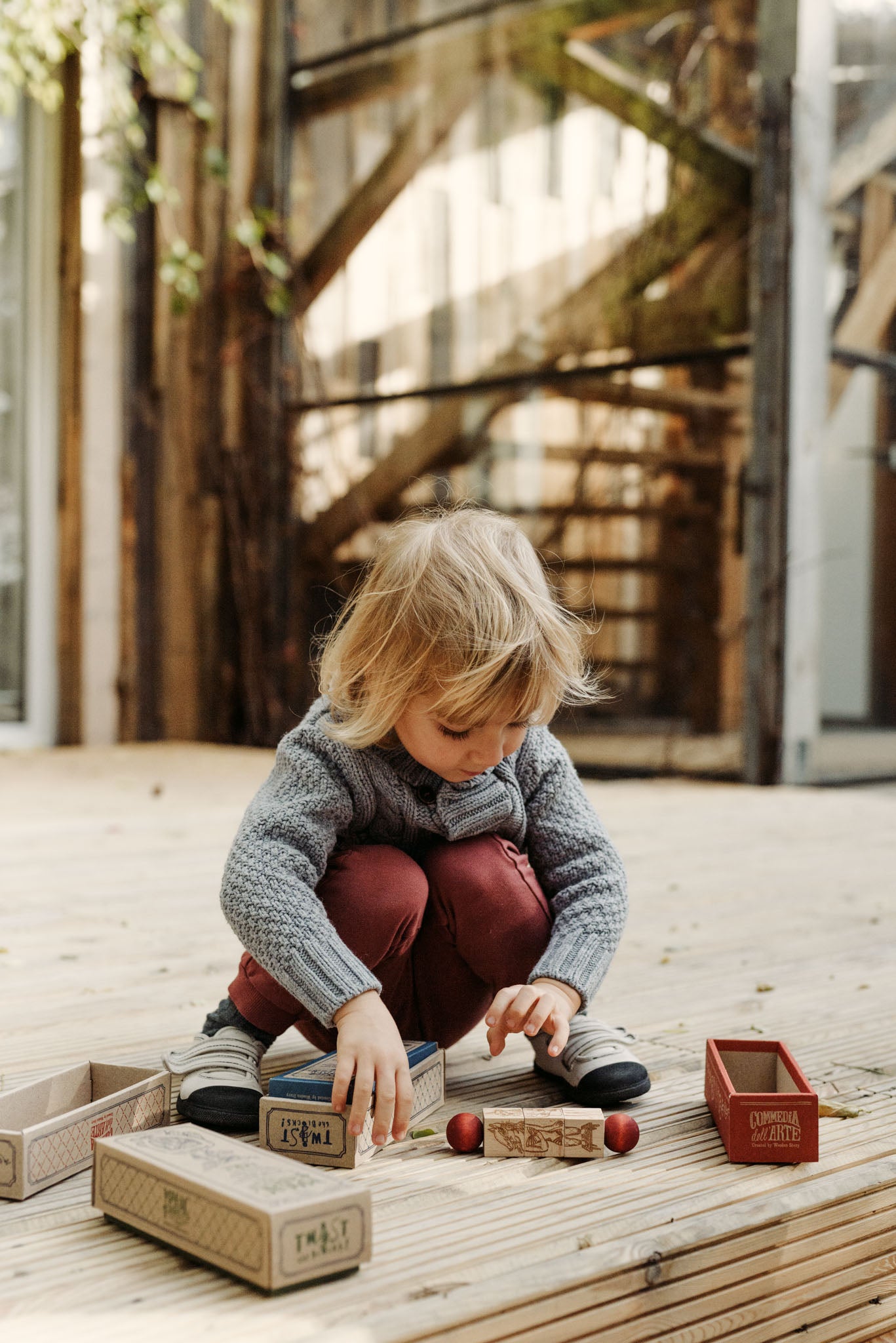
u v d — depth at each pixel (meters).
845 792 4.15
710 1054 1.28
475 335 4.85
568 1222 1.00
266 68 5.39
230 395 5.47
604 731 4.60
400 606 1.15
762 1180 1.09
